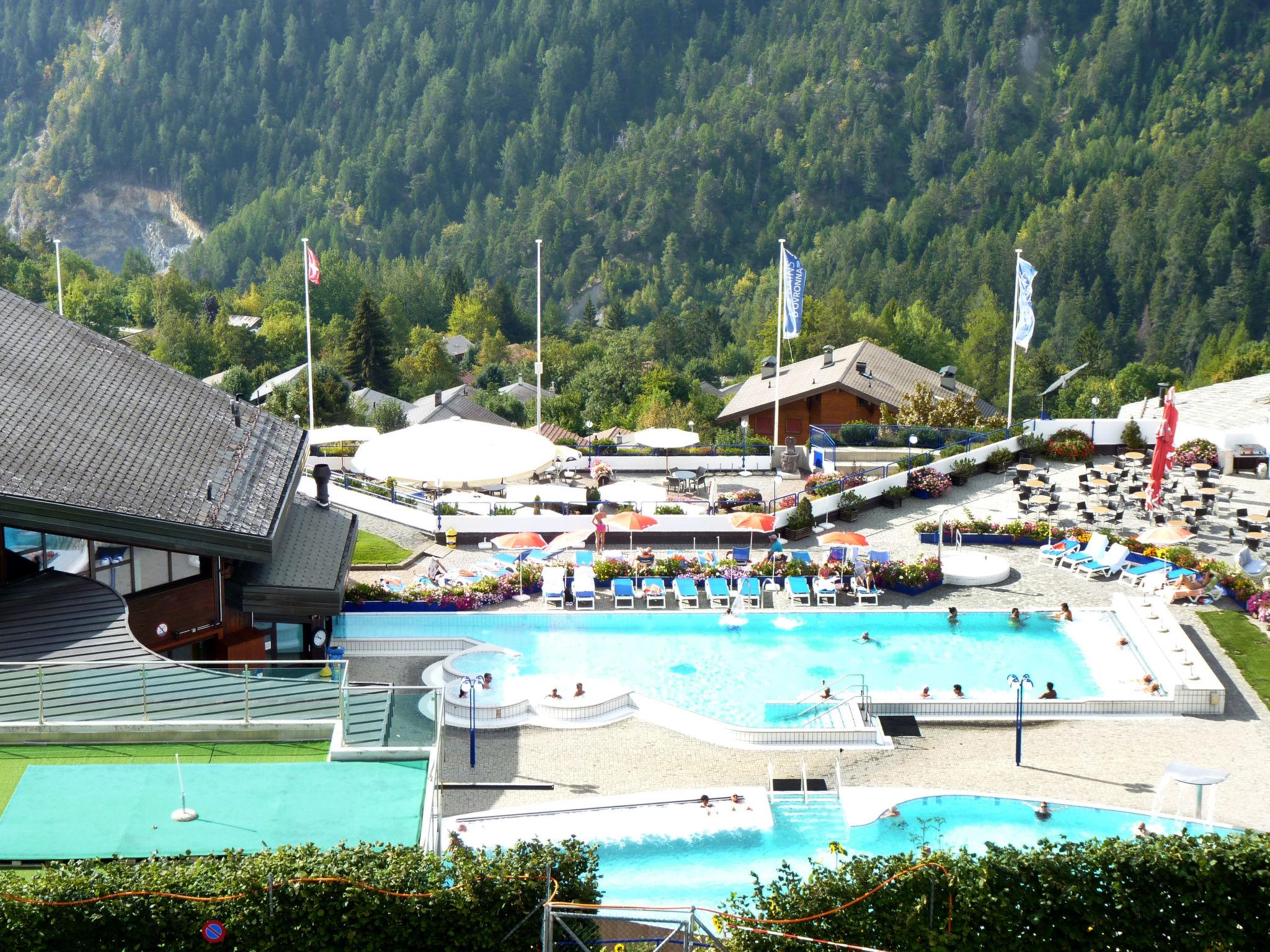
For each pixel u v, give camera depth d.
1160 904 20.50
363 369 145.25
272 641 39.00
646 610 44.94
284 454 41.50
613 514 49.81
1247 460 59.41
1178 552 47.25
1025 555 51.03
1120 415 68.75
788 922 20.02
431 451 50.12
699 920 20.44
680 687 39.19
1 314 40.00
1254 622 42.88
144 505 33.34
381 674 39.84
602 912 22.78
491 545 51.81
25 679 25.64
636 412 102.69
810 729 35.06
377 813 23.06
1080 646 42.28
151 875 19.12
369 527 53.97
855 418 81.12
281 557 39.69
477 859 20.30
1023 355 185.75
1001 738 35.53
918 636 43.31
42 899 18.47
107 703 25.80
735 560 48.53
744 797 30.89
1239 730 35.81
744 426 73.12
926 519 54.69
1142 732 35.78
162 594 35.34
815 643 42.78
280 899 19.12
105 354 41.59
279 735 26.02
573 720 36.19
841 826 29.98
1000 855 20.78
